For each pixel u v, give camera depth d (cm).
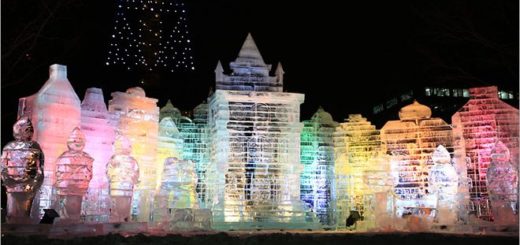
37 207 1553
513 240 1309
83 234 1341
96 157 1752
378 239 1308
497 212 1764
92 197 1714
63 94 1644
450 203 1856
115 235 1205
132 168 1602
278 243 1182
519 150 1802
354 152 2191
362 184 2114
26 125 1429
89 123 1758
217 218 1895
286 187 1992
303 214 1962
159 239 1178
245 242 1180
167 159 1783
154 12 3072
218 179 1956
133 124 1838
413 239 1324
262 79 2064
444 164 1875
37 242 1117
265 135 2014
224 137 1972
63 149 1617
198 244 1134
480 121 1961
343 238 1316
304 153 2212
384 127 2148
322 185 2197
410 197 2053
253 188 1973
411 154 2084
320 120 2245
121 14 3044
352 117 2242
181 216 1688
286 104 2045
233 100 1998
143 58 3064
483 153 1945
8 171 1391
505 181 1747
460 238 1355
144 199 1833
